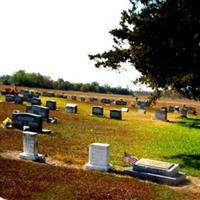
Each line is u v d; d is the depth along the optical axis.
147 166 17.45
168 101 129.88
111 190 14.70
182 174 17.77
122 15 24.88
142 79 26.69
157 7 24.16
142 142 28.84
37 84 140.12
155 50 23.33
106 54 25.66
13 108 46.00
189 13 22.83
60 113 47.16
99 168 18.09
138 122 45.50
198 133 38.22
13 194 13.26
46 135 28.36
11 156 19.62
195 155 24.62
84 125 37.03
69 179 15.77
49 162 19.17
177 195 14.95
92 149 18.38
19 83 136.00
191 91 25.47
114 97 124.56
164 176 17.00
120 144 26.97
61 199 13.23
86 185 15.08
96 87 167.62
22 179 15.11
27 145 19.44
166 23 22.95
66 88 152.88
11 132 27.97
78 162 19.56
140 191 14.91
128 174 17.73
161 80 24.44
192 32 22.89
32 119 29.44
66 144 25.05
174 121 50.97
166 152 25.16
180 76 23.95
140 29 23.47
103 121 42.78
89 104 72.38
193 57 23.34
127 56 25.31
